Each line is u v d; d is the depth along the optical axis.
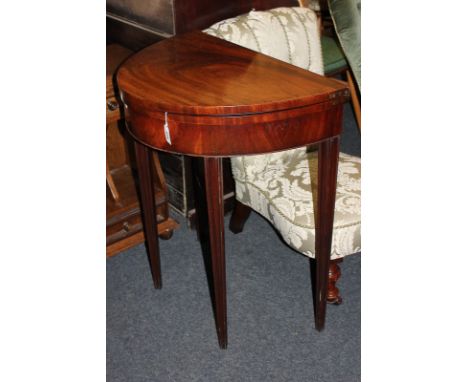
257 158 1.81
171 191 2.29
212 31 1.76
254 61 1.56
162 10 1.94
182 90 1.39
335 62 2.47
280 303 1.91
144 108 1.39
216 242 1.52
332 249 1.65
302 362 1.70
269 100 1.31
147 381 1.65
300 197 1.70
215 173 1.42
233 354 1.73
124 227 2.09
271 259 2.11
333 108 1.39
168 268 2.08
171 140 1.39
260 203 1.81
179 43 1.70
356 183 1.73
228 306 1.90
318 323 1.77
